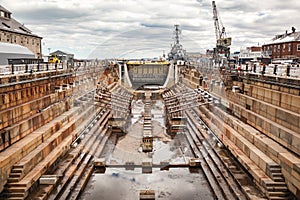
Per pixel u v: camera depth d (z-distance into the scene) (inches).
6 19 2018.9
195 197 471.2
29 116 622.2
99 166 536.7
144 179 479.8
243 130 654.5
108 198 447.8
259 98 738.8
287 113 535.5
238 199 446.0
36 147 538.6
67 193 463.2
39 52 2390.5
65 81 1056.2
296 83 589.9
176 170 538.0
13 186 422.0
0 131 478.3
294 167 413.1
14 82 606.9
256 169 498.0
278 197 426.3
